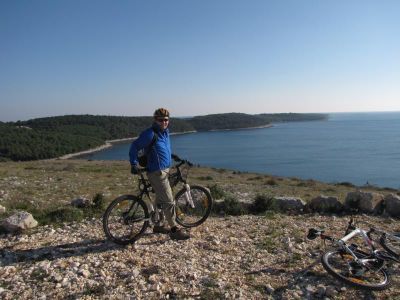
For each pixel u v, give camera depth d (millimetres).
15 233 7699
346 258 5426
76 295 4801
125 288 4984
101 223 8281
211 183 29297
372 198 9539
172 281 5188
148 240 6918
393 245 6609
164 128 6684
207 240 6961
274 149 150875
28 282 5207
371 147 148000
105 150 176875
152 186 6793
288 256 6121
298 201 9742
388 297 4750
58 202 13531
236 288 4969
